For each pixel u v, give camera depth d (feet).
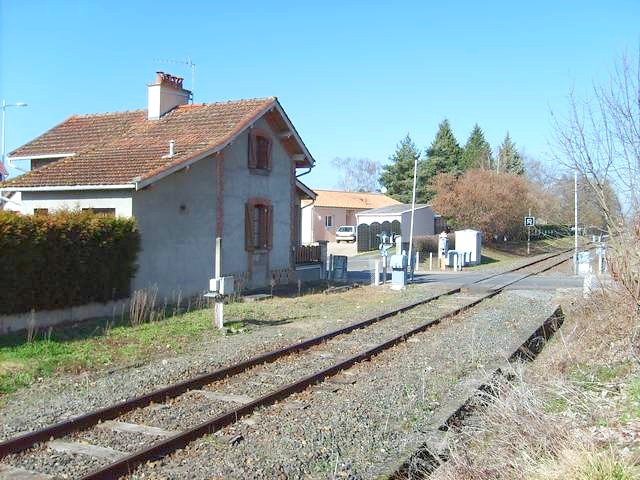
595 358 31.55
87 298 48.70
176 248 60.29
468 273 107.86
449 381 30.01
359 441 21.99
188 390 28.81
